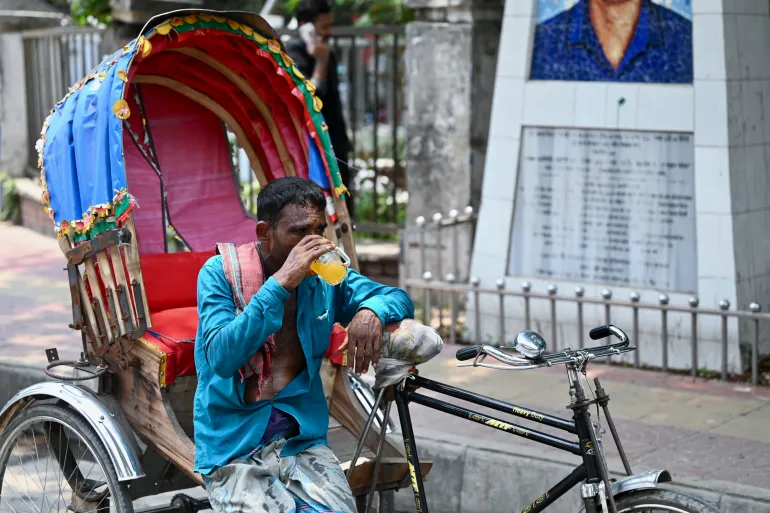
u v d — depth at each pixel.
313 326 3.11
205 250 4.11
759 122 5.91
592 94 6.07
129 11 8.16
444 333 6.72
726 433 4.77
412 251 7.29
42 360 5.84
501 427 3.17
